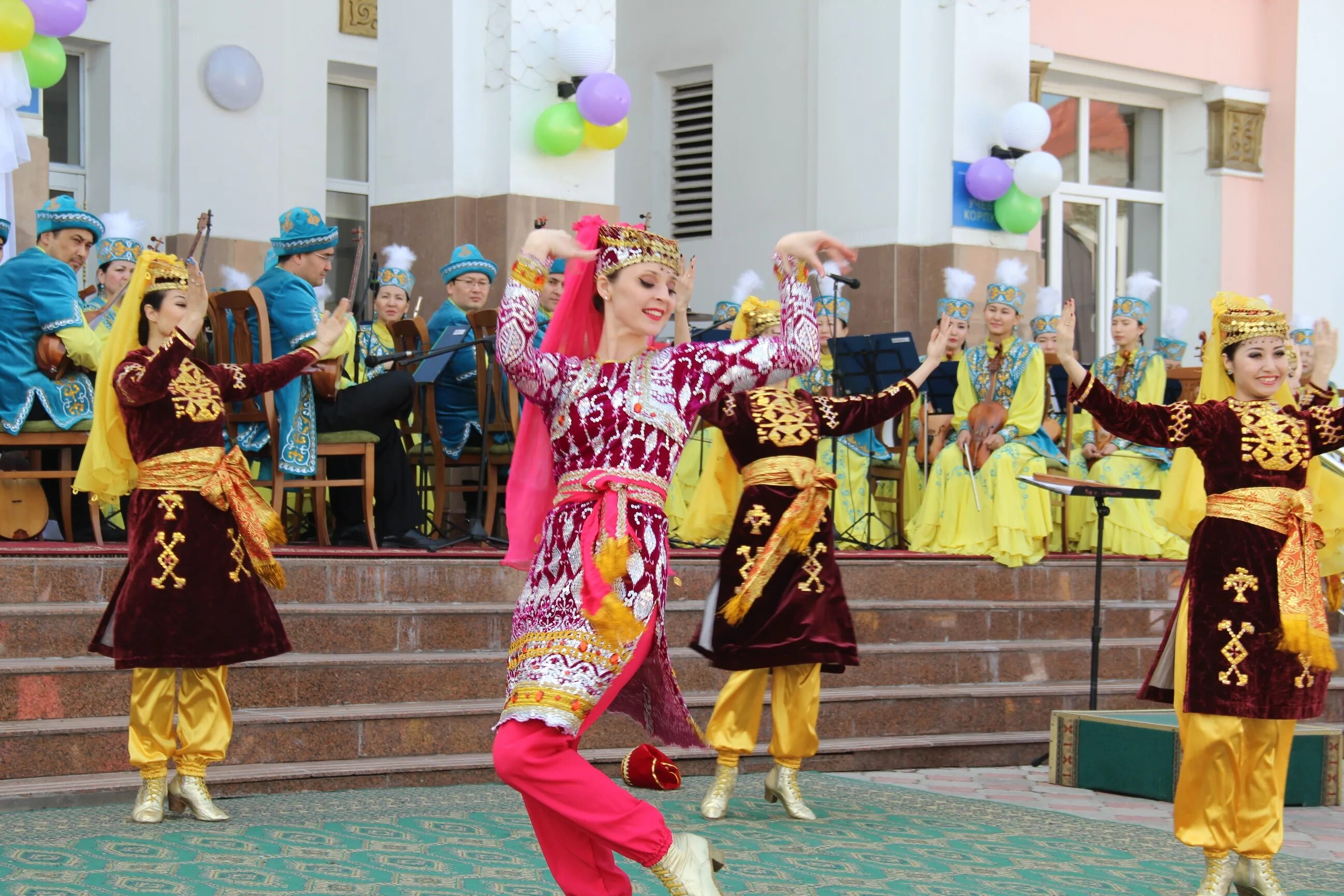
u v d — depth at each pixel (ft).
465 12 28.89
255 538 15.69
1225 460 14.07
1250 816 13.92
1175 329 35.68
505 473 24.91
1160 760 19.48
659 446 10.78
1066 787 20.38
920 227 34.01
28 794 15.89
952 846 15.85
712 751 20.31
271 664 18.48
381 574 20.44
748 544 16.69
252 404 21.80
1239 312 14.70
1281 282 42.91
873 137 34.37
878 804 18.33
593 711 10.30
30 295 20.95
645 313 11.06
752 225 37.50
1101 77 40.78
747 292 30.81
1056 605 25.30
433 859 14.10
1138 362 29.81
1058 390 31.24
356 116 38.50
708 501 18.43
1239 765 13.97
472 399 24.68
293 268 21.83
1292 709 13.65
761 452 16.83
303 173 36.78
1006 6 34.14
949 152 33.53
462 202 28.84
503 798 17.42
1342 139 43.55
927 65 33.96
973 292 33.63
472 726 19.06
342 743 18.26
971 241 33.76
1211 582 13.96
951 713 22.53
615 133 29.12
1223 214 42.32
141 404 15.49
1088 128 41.57
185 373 15.80
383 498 22.79
